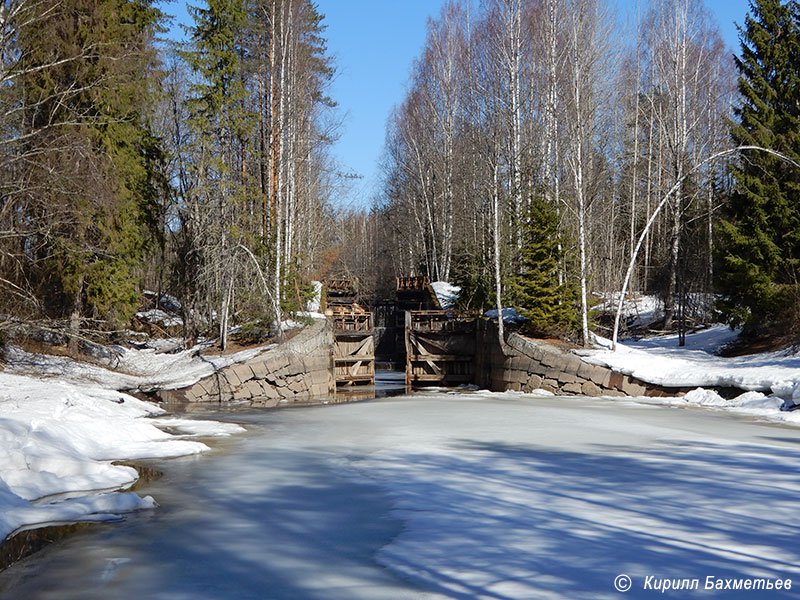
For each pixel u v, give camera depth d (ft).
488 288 120.37
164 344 117.08
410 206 210.18
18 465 33.76
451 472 37.06
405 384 130.11
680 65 137.69
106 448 43.91
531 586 19.63
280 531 26.37
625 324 135.23
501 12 123.13
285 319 109.19
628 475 35.22
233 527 27.02
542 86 123.24
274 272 107.24
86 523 27.76
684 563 21.16
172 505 30.63
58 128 79.00
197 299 113.91
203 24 106.83
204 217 109.29
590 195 114.93
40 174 73.26
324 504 30.53
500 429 55.42
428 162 192.34
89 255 86.48
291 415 69.56
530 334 104.22
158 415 68.13
